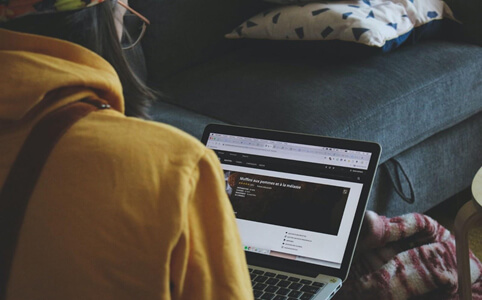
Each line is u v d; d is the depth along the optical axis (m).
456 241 1.41
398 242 1.50
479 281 1.55
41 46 0.53
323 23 2.09
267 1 2.28
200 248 0.49
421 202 2.14
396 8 2.17
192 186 0.48
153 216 0.46
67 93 0.50
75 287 0.46
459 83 2.12
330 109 1.88
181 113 2.01
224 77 2.15
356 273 1.48
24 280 0.47
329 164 1.12
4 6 0.55
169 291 0.46
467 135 2.26
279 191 1.12
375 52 2.06
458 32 2.33
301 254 1.07
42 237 0.46
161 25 2.26
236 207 1.13
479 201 1.33
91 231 0.46
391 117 1.95
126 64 0.62
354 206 1.08
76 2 0.56
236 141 1.18
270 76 2.09
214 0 2.37
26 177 0.48
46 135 0.48
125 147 0.48
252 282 1.03
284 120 1.85
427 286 1.39
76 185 0.47
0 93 0.48
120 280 0.46
